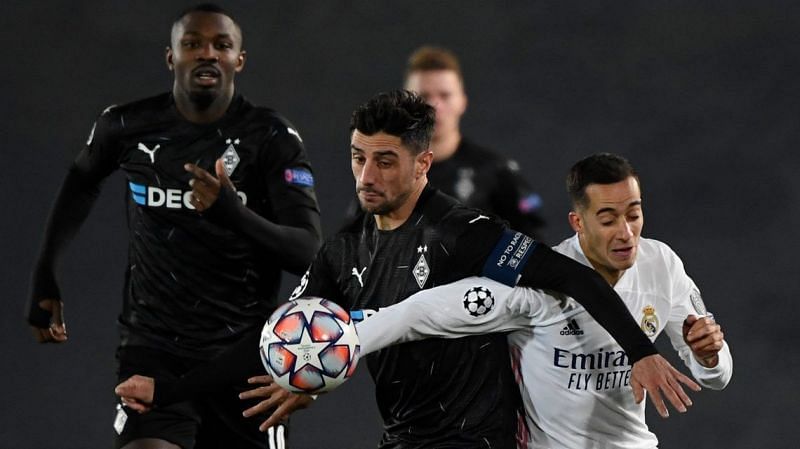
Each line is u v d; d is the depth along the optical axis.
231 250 19.14
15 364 33.47
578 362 15.68
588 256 15.83
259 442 19.59
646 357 14.02
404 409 15.70
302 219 19.11
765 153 42.19
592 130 43.34
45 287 20.28
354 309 15.66
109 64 44.94
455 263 15.14
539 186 41.06
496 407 15.42
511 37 46.94
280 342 14.30
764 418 31.42
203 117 19.34
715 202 40.50
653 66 46.03
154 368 19.03
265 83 45.00
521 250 15.01
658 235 39.19
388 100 14.76
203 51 19.03
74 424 31.19
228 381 15.43
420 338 15.10
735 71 45.72
